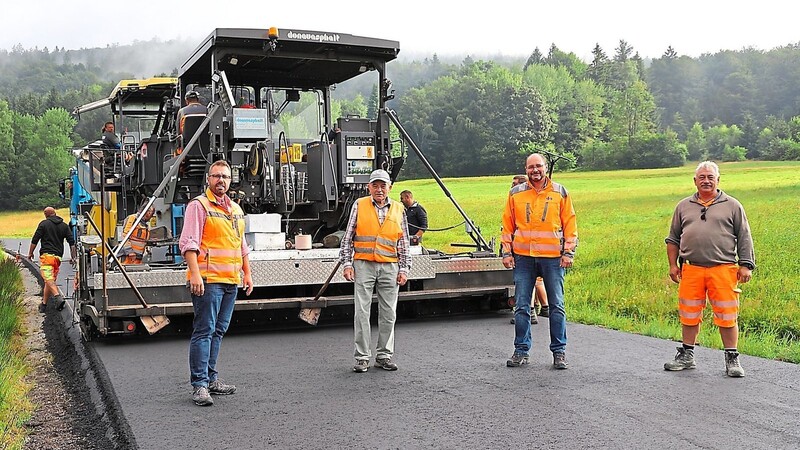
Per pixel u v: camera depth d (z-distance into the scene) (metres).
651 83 169.12
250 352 8.43
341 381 7.01
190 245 6.28
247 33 10.14
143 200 12.60
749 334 10.34
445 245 22.95
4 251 27.16
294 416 5.89
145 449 5.18
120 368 7.74
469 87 106.38
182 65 11.62
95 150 13.54
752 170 59.84
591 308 12.41
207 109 10.88
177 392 6.73
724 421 5.55
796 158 99.44
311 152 10.90
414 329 9.80
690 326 7.29
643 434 5.25
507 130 101.19
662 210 30.64
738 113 155.50
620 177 65.50
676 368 7.27
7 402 6.86
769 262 16.06
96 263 9.86
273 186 10.38
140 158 12.09
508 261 7.73
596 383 6.77
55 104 135.62
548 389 6.56
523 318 7.57
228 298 6.62
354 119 10.87
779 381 6.79
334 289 10.13
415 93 113.81
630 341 8.94
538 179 7.68
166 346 8.92
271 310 10.23
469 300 11.07
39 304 14.35
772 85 159.00
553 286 7.49
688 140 117.62
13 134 96.56
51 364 9.12
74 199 17.58
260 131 10.12
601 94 132.62
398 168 11.04
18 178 95.25
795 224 21.70
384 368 7.47
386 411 5.96
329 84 12.17
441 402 6.20
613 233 23.67
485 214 32.38
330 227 11.42
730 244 7.12
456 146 101.50
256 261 9.41
